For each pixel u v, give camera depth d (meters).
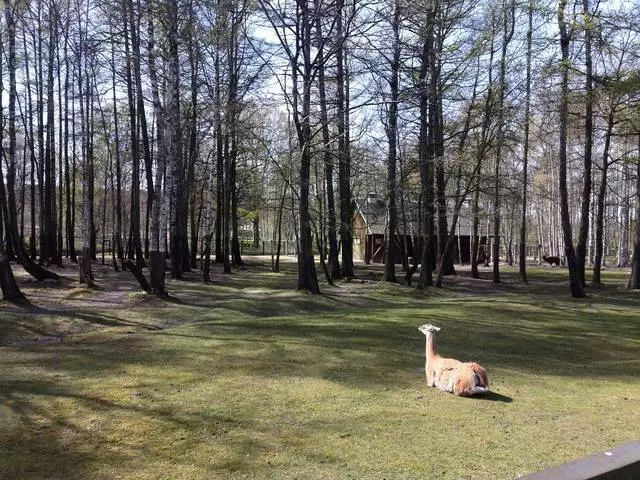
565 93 19.12
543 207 54.00
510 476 4.21
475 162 22.27
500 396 6.70
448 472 4.29
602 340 11.08
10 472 4.32
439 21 19.12
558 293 21.80
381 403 6.27
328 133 19.69
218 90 21.55
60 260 27.84
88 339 10.62
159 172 16.45
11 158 19.70
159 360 8.49
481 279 28.75
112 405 6.12
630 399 6.68
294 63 17.23
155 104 16.44
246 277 26.17
